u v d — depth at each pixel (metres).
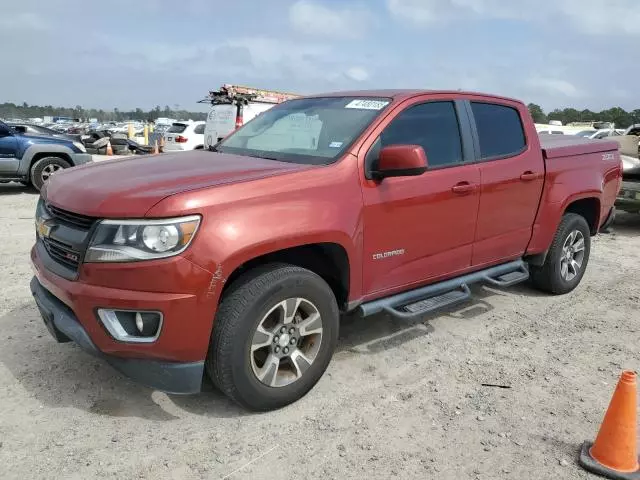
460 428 3.27
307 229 3.28
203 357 3.06
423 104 4.20
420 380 3.84
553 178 5.18
